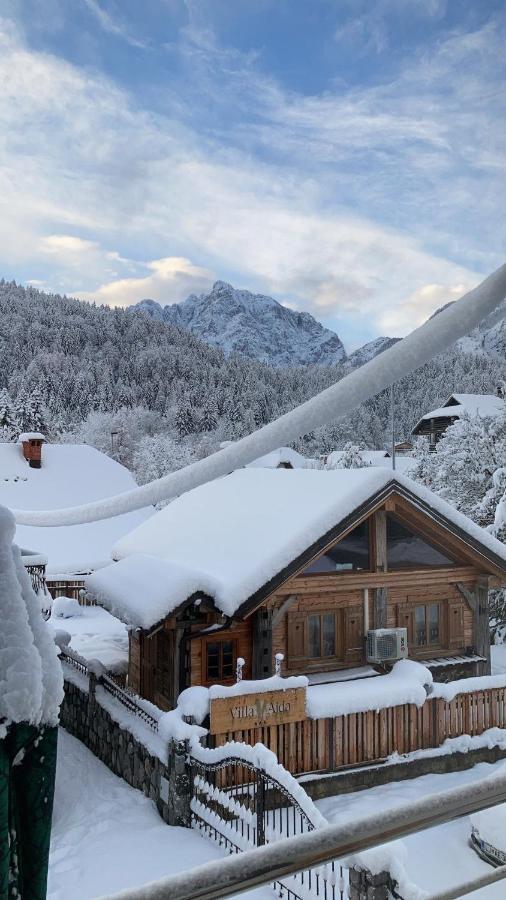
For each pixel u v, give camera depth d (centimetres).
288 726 998
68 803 920
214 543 1305
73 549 2683
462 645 1391
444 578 1361
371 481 1216
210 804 876
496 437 2205
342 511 1184
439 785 1030
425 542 1376
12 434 6612
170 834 820
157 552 1411
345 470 1393
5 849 84
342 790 1002
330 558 1273
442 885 716
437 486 2322
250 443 95
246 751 784
